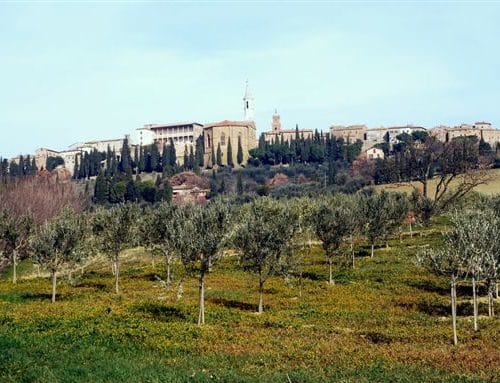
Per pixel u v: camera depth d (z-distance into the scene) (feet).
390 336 108.68
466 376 78.13
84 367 78.79
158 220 184.65
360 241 292.20
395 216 263.49
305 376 76.95
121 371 76.54
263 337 107.34
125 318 124.57
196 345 99.76
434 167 545.44
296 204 265.95
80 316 125.08
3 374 73.77
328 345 99.91
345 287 179.63
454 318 103.19
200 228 130.52
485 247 120.16
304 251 263.70
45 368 75.97
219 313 136.26
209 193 634.02
